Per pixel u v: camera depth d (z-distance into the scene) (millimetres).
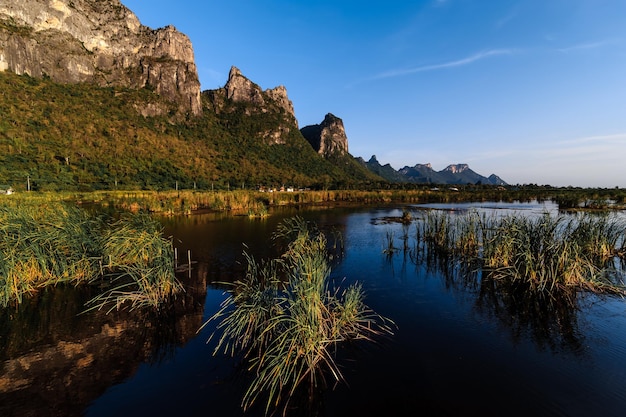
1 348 7348
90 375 6414
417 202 55062
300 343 6273
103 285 11039
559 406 5527
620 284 10898
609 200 46219
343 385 6090
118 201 35688
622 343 7492
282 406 5531
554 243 10836
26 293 10250
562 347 7387
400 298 10430
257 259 15531
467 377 6336
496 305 9766
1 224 10250
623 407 5480
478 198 61406
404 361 6883
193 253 16750
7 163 48719
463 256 15000
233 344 7445
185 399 5707
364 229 24438
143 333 8094
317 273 7836
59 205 14477
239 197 41844
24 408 5508
